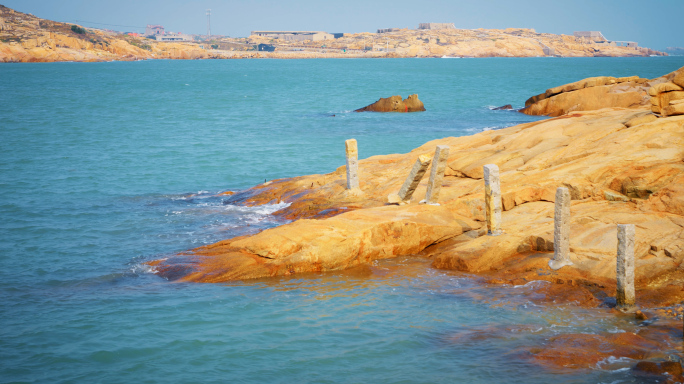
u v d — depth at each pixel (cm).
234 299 1677
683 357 1228
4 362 1313
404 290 1720
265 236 1964
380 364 1294
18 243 2234
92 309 1609
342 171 3016
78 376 1261
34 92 10388
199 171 3697
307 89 11388
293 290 1745
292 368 1286
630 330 1372
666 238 1711
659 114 2559
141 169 3738
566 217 1697
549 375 1208
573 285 1628
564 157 2441
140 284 1812
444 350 1342
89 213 2688
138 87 11994
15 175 3488
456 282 1762
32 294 1730
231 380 1241
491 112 6912
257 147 4534
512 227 2006
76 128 5641
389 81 14012
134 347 1386
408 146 4497
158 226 2475
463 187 2450
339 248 1919
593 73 17275
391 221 2034
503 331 1413
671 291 1531
